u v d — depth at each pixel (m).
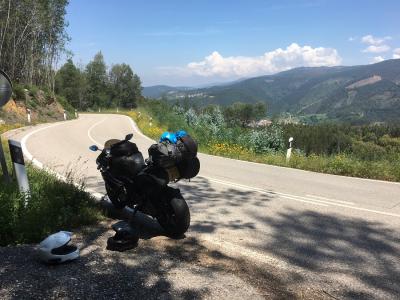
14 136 19.41
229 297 3.54
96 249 4.48
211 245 5.06
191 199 7.85
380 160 14.17
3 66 57.69
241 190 9.02
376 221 6.67
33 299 3.24
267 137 22.86
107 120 43.41
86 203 5.88
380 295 3.96
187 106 40.16
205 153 18.50
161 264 4.21
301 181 10.68
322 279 4.27
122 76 125.62
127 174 5.37
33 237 4.64
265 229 6.03
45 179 6.89
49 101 44.31
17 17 55.00
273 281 4.09
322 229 6.14
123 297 3.40
